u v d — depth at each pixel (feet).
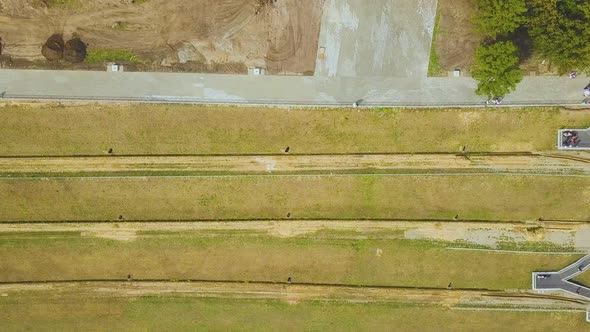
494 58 91.25
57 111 101.91
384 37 101.09
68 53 99.35
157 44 100.63
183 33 100.58
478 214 105.70
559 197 105.60
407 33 101.19
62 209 105.40
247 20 100.48
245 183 105.19
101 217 105.70
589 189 105.19
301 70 101.24
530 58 100.99
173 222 105.60
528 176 104.83
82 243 105.70
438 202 105.70
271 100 101.71
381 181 105.19
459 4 100.73
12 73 100.12
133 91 101.04
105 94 100.83
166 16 100.37
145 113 102.37
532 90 101.86
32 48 100.12
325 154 104.42
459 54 101.30
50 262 105.91
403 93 101.81
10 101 101.09
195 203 105.70
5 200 104.63
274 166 104.63
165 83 101.04
